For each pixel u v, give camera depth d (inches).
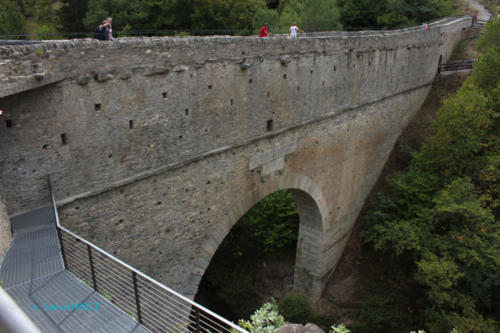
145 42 430.9
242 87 553.6
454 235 691.4
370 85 832.9
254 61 559.2
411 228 756.6
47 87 366.9
